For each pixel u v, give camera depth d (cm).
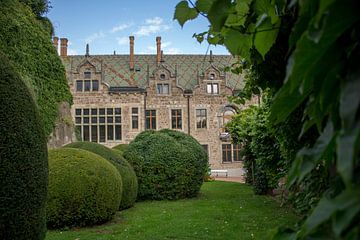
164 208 860
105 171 662
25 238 367
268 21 113
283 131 210
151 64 2544
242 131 1006
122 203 829
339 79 63
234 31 120
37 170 381
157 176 1011
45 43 1241
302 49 60
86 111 2248
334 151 72
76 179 625
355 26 60
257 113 635
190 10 124
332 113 67
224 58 2584
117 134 2250
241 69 303
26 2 1255
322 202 57
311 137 156
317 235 64
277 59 168
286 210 755
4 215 345
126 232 602
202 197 1060
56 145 1215
